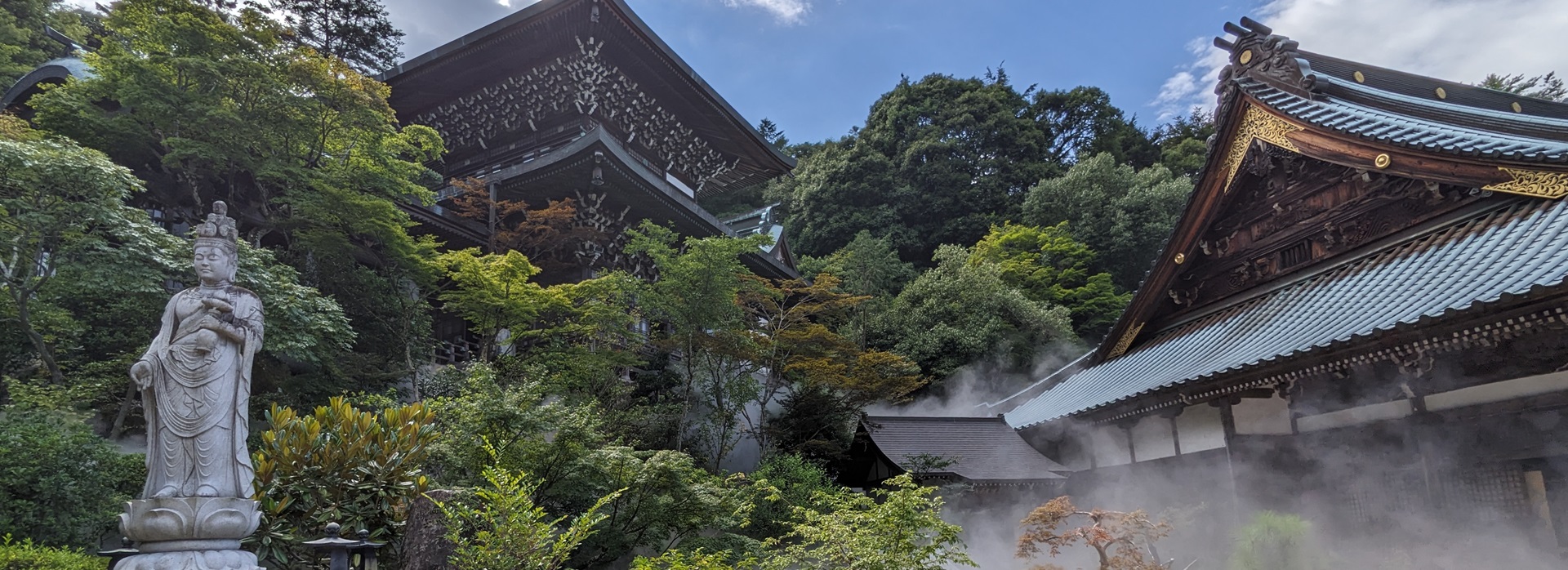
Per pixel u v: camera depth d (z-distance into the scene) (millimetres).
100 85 16203
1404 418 12961
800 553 9992
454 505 9305
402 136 19797
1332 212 17016
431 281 18984
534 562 8234
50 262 12508
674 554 10023
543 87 29406
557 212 23516
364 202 16578
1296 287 17344
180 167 17109
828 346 20906
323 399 15945
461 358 23141
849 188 53281
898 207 52344
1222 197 19328
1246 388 13984
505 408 11609
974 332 34844
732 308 19609
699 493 11938
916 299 37688
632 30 27547
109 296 13367
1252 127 18500
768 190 60562
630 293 20281
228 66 15828
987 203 52938
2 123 14305
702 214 27641
